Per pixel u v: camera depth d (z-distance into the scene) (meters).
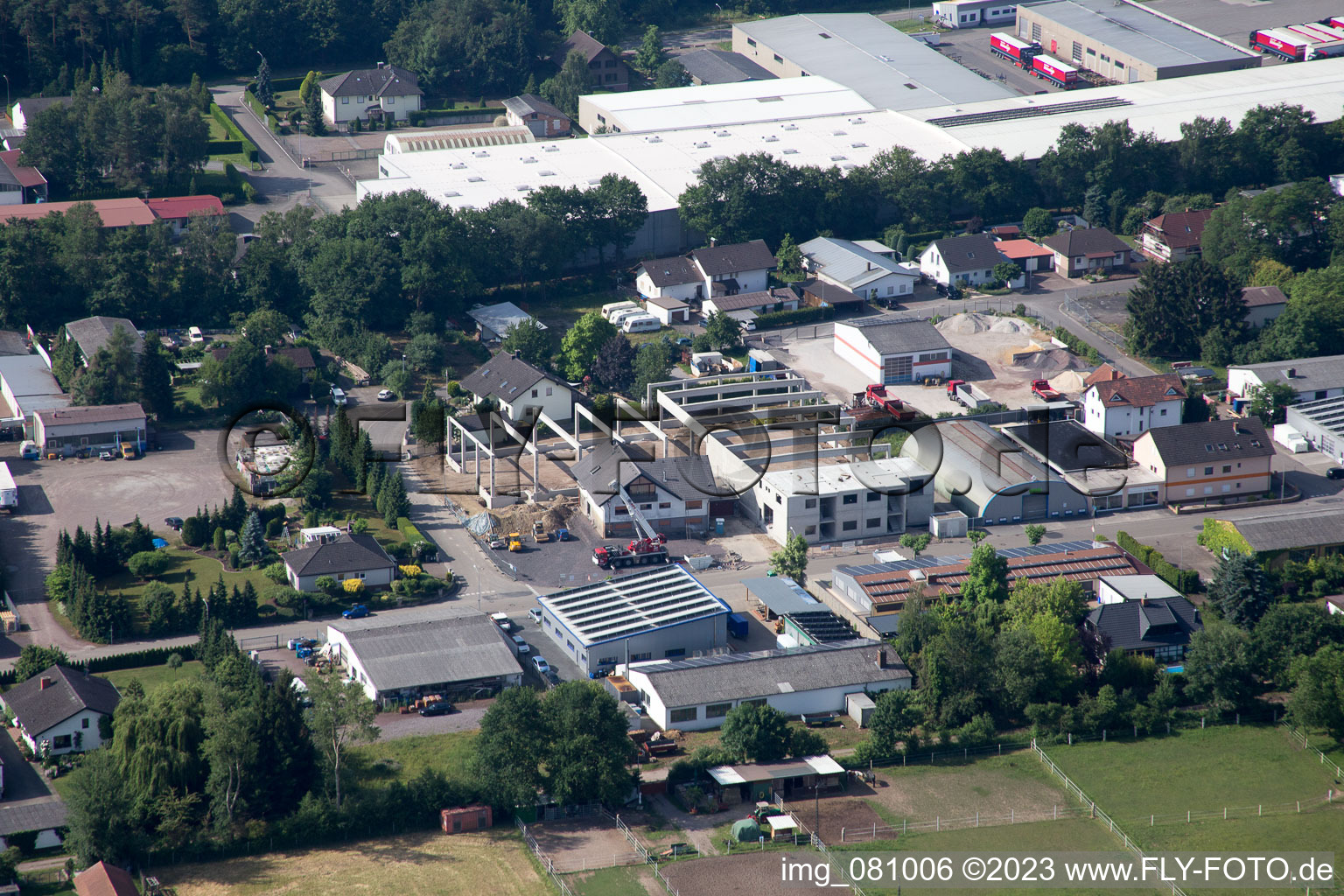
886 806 182.88
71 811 166.75
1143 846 175.12
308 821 173.00
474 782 178.62
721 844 174.75
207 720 174.00
